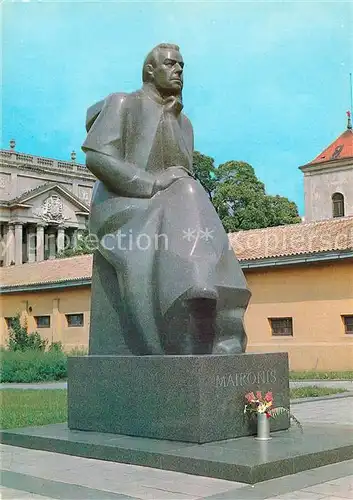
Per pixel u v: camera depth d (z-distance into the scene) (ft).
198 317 21.25
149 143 23.81
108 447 19.74
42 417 30.76
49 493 16.29
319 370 57.21
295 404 34.99
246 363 20.79
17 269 79.30
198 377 19.58
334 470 17.80
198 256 21.67
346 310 56.39
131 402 21.26
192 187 23.32
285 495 15.47
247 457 17.57
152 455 18.57
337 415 29.68
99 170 23.24
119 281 22.85
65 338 72.18
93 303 24.32
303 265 58.70
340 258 55.67
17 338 70.18
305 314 58.54
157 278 22.13
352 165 106.32
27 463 19.71
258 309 61.31
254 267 60.18
